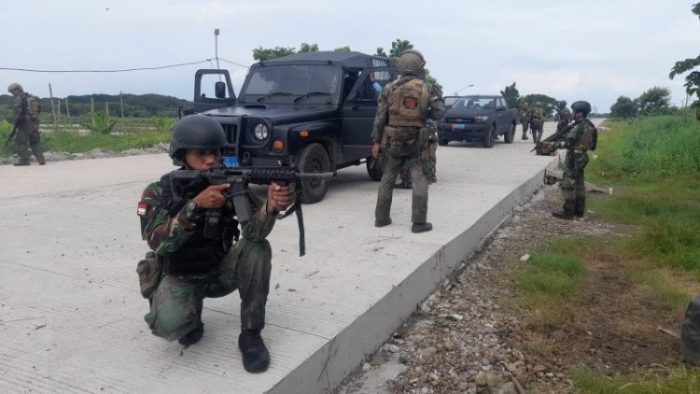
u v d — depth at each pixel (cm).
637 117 4331
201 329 295
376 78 802
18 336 307
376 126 540
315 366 291
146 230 247
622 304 435
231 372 268
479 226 605
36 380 261
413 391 317
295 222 582
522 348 366
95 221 582
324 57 783
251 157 641
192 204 237
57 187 797
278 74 782
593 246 588
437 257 474
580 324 396
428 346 370
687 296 441
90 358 282
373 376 333
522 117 2028
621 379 322
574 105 721
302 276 410
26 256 455
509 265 543
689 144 1288
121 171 1005
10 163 1142
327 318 333
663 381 320
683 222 665
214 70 788
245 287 269
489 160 1219
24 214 612
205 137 248
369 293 375
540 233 670
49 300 360
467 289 479
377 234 532
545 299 435
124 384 258
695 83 833
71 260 446
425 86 523
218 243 264
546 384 322
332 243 500
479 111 1636
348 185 836
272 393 256
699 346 338
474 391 317
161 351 289
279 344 298
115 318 331
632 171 1198
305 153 662
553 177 924
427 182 535
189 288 262
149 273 271
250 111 680
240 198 246
